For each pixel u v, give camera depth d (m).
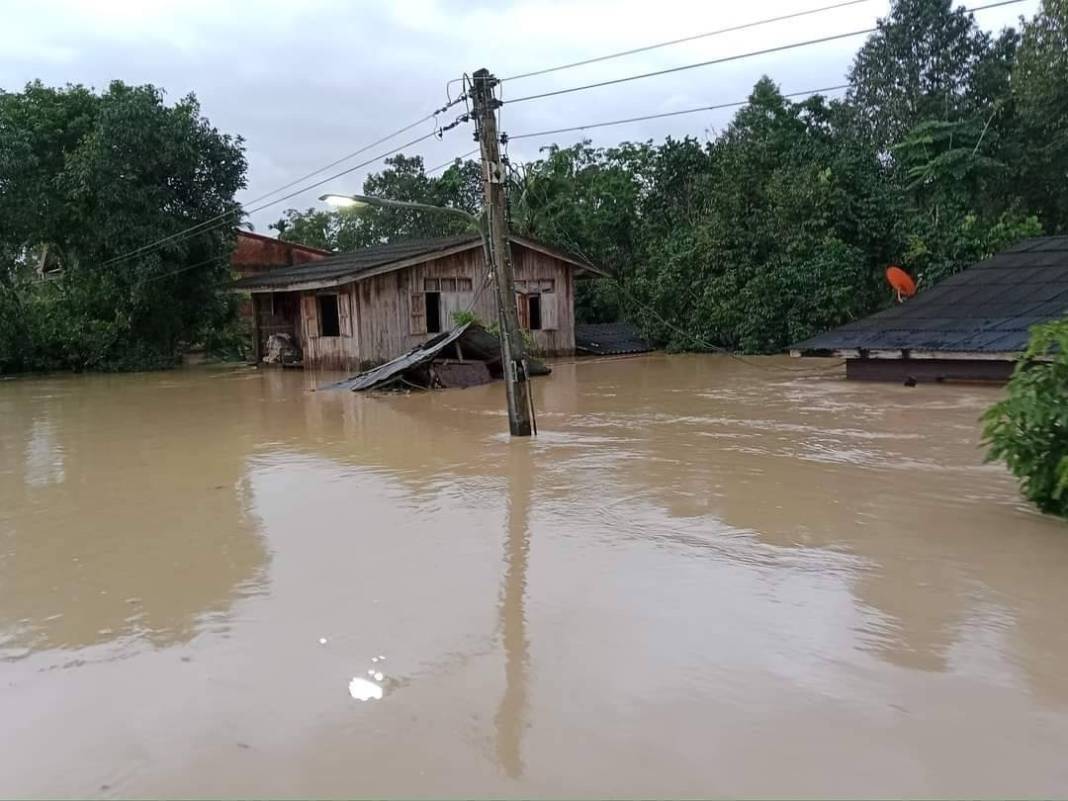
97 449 9.18
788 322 20.52
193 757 2.74
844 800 2.41
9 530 5.74
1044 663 3.26
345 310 19.70
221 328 27.08
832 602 3.93
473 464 7.52
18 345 22.55
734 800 2.42
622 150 28.16
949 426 9.05
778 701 2.99
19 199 21.48
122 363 23.06
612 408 11.30
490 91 8.98
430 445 8.68
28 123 21.77
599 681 3.17
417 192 37.66
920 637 3.52
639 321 24.23
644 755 2.66
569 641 3.54
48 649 3.67
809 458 7.45
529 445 8.45
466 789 2.51
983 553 4.62
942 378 12.90
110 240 21.61
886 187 21.81
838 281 19.89
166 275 22.39
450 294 20.66
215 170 23.09
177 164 22.00
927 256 20.20
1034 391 5.40
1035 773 2.53
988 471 6.76
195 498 6.54
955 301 14.28
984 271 15.02
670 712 2.93
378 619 3.86
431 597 4.12
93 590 4.42
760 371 16.52
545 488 6.45
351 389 14.80
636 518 5.50
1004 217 22.56
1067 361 5.31
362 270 18.75
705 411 10.78
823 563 4.50
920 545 4.79
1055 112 25.72
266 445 9.08
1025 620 3.68
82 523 5.86
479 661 3.38
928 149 24.39
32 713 3.08
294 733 2.87
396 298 19.80
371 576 4.47
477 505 5.96
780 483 6.46
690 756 2.65
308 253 30.52
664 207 26.44
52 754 2.79
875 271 20.97
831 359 18.77
